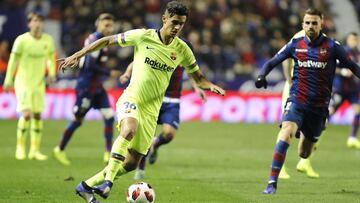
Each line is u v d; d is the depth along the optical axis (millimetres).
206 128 57375
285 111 27016
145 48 23125
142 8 71938
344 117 62750
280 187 28719
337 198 25781
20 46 37812
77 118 36156
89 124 58438
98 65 36000
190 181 30547
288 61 30703
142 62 23141
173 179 31125
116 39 23266
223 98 63281
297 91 26922
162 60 23156
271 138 51312
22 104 38094
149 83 23094
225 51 69875
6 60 63906
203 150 43969
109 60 64125
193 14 72312
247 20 74312
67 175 31828
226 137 51562
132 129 22281
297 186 29047
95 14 70750
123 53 65250
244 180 31031
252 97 63031
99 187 21547
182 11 22641
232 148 45250
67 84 61688
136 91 23062
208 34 69750
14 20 69500
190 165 36688
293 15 76375
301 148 28656
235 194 26719
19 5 70812
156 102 23484
